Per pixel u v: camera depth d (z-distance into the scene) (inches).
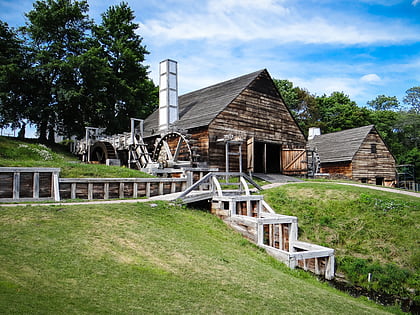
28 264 222.2
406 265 433.4
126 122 1417.3
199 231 394.6
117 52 1430.9
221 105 867.4
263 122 953.5
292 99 2220.7
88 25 1322.6
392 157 1379.2
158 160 815.7
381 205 554.9
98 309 178.2
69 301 181.9
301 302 250.7
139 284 222.2
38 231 284.7
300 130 1079.0
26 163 547.5
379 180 1326.3
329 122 2335.1
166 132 831.7
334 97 2496.3
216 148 822.5
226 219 474.0
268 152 1173.1
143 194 536.1
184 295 217.2
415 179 1750.7
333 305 264.2
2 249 238.5
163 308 193.3
